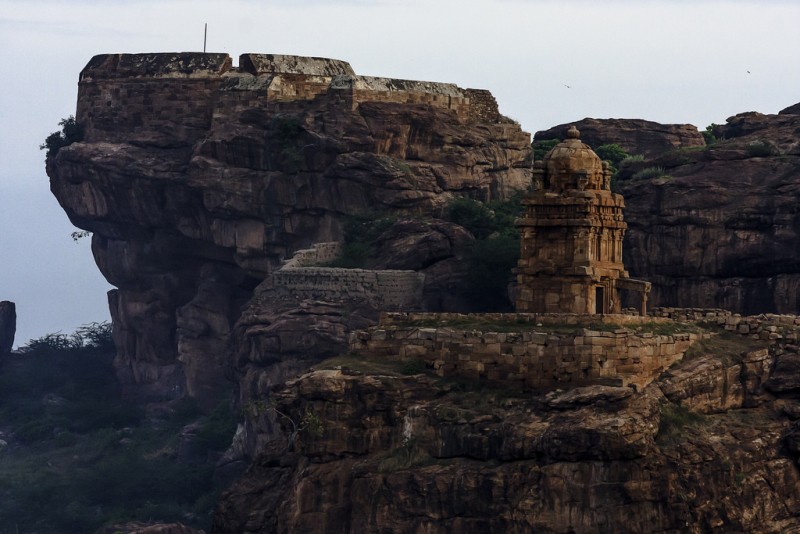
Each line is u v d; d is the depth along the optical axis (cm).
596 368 14462
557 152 15562
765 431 14750
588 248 15325
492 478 14025
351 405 14762
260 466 15425
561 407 14188
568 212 15375
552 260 15412
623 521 13838
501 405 14450
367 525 14325
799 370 15062
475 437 14250
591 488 13850
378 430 14688
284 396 15250
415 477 14225
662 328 15100
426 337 14975
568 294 15325
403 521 14212
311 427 14788
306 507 14600
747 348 15262
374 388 14725
